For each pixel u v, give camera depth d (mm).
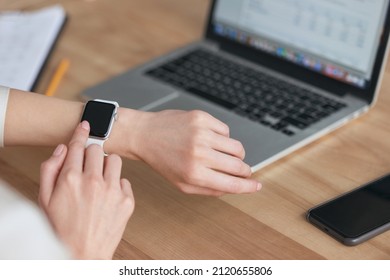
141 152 1044
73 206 883
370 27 1191
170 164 1012
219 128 1030
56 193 896
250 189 1005
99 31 1523
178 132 1018
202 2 1646
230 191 999
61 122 1102
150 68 1370
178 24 1552
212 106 1244
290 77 1319
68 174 900
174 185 1040
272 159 1103
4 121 1110
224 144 1012
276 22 1324
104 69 1392
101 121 1064
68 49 1453
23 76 1319
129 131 1056
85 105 1091
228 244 972
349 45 1226
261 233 988
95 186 895
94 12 1599
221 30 1418
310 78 1293
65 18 1537
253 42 1368
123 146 1054
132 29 1534
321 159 1130
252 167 1077
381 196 1026
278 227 997
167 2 1643
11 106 1114
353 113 1203
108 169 937
